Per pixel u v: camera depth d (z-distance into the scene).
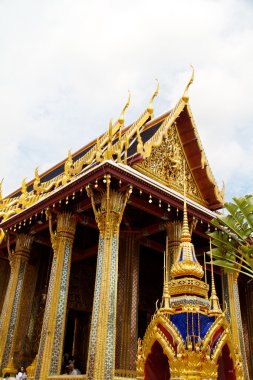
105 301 11.24
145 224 15.73
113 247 12.13
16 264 16.39
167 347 4.68
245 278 19.78
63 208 14.36
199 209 14.41
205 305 5.20
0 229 17.97
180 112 16.95
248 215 14.23
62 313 12.96
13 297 15.72
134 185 12.66
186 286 5.37
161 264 19.06
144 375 4.82
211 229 15.62
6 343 14.91
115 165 12.11
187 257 5.95
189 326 4.80
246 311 19.83
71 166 15.64
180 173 16.72
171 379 4.54
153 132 17.11
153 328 4.94
